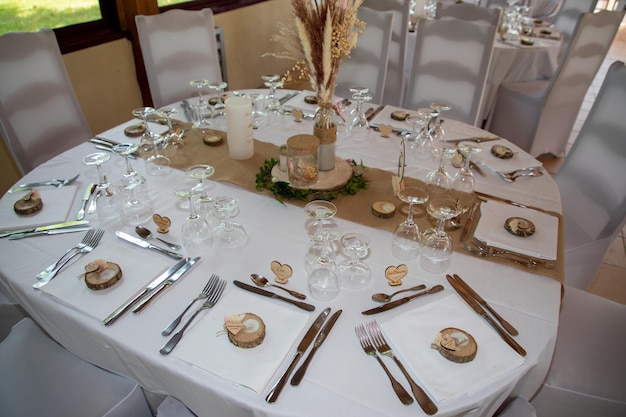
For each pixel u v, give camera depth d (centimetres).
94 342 92
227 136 156
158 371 84
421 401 75
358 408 75
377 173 148
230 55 388
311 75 131
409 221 111
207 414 86
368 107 199
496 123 324
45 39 185
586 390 113
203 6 357
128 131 169
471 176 137
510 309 96
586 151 169
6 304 137
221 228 116
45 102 186
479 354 84
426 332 89
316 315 93
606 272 225
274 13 436
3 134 175
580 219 167
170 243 113
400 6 278
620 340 125
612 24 257
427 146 163
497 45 300
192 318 92
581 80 276
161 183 141
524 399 96
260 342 85
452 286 102
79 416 99
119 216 124
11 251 110
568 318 131
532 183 145
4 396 103
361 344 86
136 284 99
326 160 140
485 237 115
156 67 220
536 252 110
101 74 274
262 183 138
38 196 126
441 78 226
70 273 102
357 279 101
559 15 421
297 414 74
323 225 117
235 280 101
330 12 115
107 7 274
